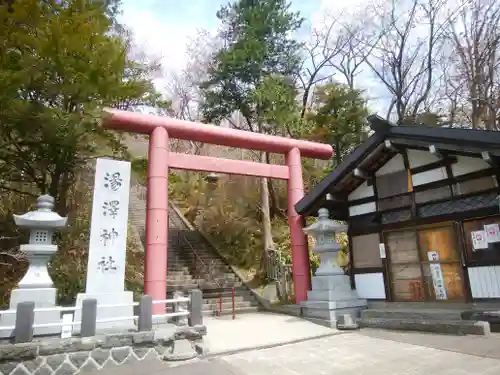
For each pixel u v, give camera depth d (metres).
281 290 12.27
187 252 15.41
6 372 4.85
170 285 12.26
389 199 9.48
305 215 11.02
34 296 5.94
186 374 5.03
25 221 6.24
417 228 8.80
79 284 9.15
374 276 9.52
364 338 7.23
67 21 7.47
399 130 8.61
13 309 5.70
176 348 5.88
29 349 5.00
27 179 9.42
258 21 16.39
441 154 8.26
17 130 7.52
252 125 17.42
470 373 4.55
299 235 11.09
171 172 21.70
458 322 6.82
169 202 21.38
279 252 13.34
